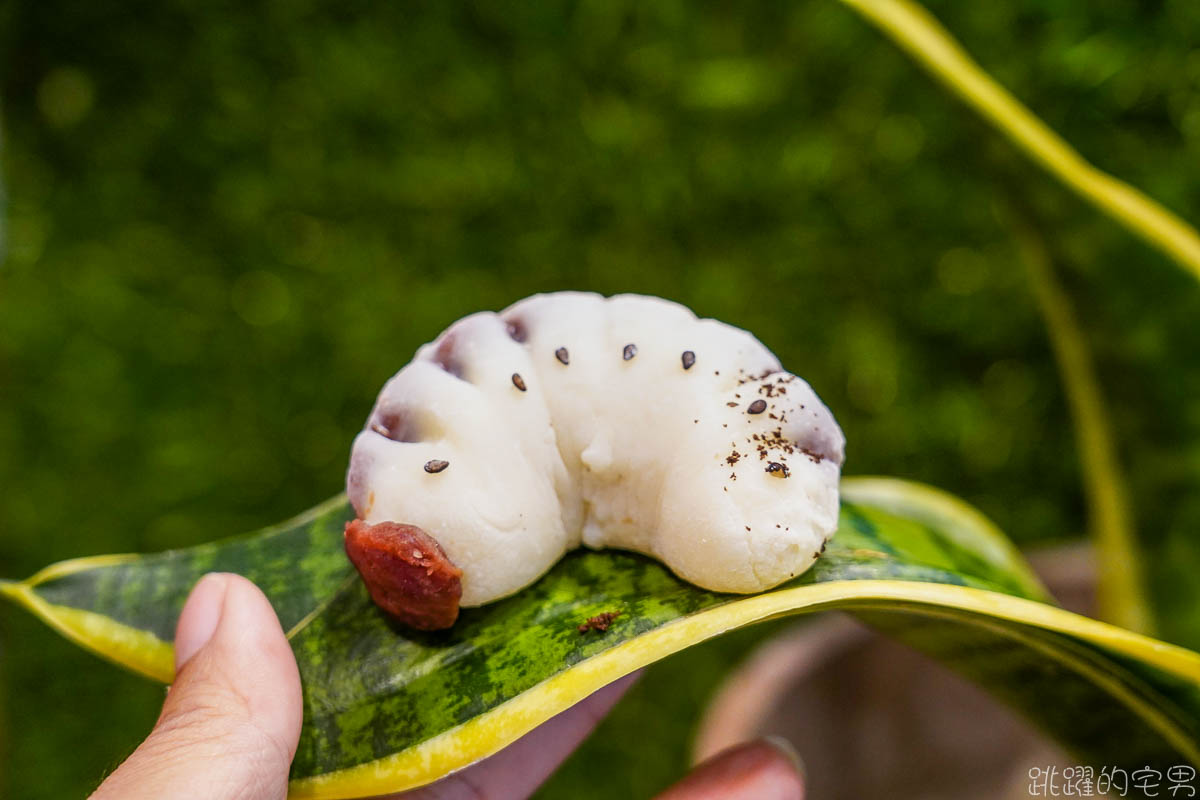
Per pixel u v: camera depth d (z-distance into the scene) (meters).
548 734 0.34
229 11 0.49
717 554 0.28
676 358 0.29
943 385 0.50
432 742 0.28
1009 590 0.32
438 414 0.29
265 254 0.52
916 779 0.44
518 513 0.29
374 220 0.51
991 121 0.33
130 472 0.53
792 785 0.32
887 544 0.31
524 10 0.48
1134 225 0.33
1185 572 0.36
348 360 0.51
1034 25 0.44
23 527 0.53
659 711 0.51
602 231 0.50
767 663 0.41
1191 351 0.35
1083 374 0.36
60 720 0.52
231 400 0.53
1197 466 0.35
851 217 0.48
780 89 0.47
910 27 0.33
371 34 0.49
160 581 0.31
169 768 0.27
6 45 0.49
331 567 0.31
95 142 0.52
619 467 0.29
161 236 0.52
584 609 0.29
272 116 0.50
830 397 0.50
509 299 0.51
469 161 0.50
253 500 0.53
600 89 0.49
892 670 0.44
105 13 0.49
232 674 0.28
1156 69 0.43
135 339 0.53
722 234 0.50
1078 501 0.50
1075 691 0.31
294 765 0.29
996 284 0.48
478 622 0.29
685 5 0.47
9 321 0.52
